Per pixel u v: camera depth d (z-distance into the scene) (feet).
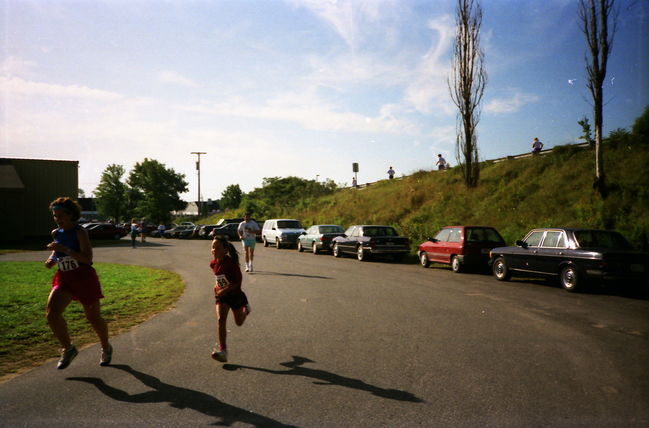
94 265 55.31
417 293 33.24
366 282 39.32
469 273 47.09
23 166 128.36
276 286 36.78
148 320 24.34
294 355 17.57
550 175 75.77
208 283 38.88
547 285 37.93
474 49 86.17
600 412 11.99
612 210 56.85
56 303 15.19
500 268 41.39
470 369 15.71
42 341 19.94
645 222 50.16
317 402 12.80
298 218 138.51
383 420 11.57
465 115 87.20
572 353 17.61
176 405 12.61
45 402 12.85
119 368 16.03
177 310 27.09
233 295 16.85
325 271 48.14
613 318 24.29
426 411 12.14
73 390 13.83
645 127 71.41
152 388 13.99
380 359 16.98
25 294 31.55
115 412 12.13
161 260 63.26
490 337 20.24
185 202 292.61
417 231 78.79
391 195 110.73
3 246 99.04
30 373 15.55
